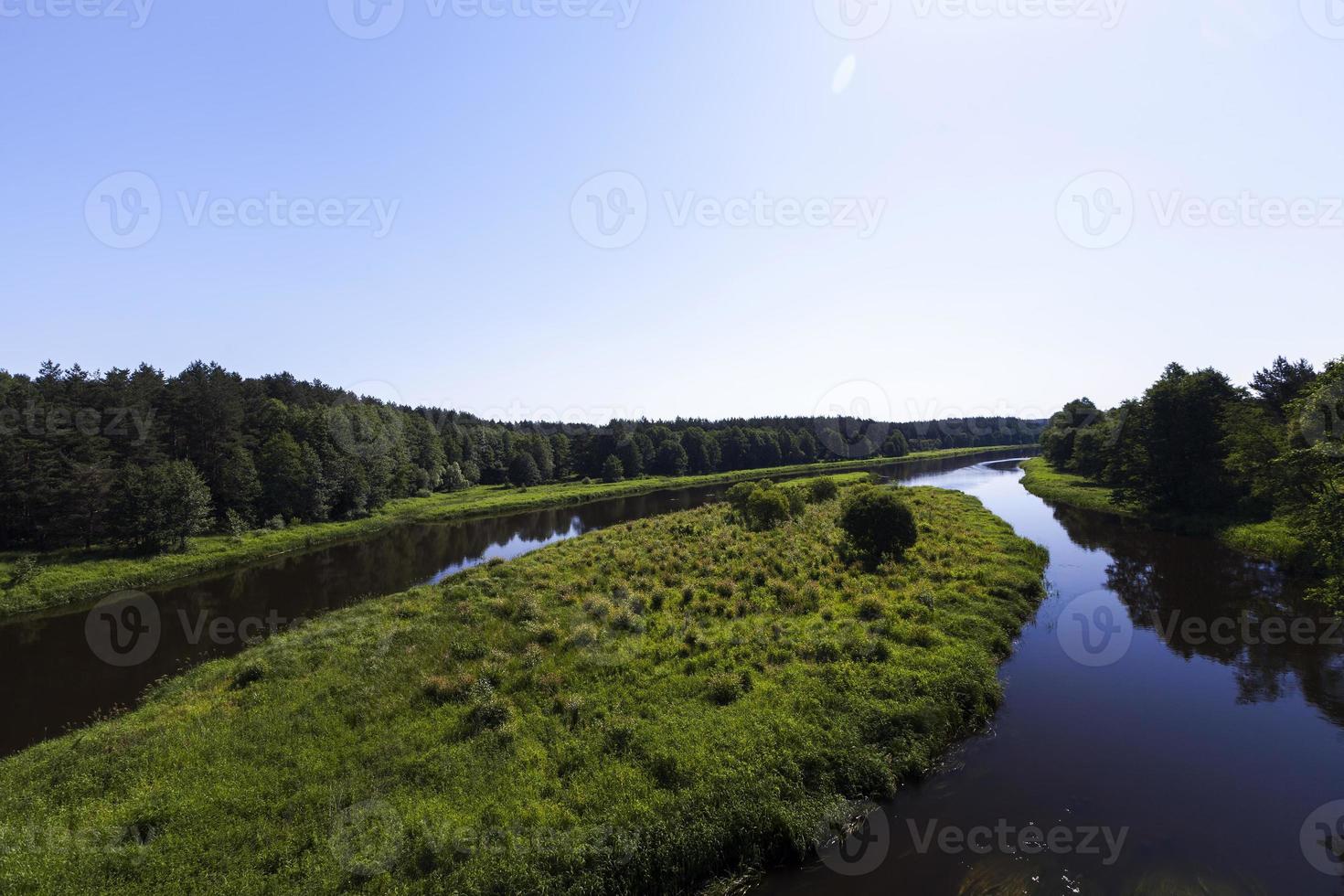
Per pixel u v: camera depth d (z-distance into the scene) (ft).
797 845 33.47
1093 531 125.80
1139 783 39.63
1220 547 105.29
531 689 49.11
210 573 122.01
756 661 53.11
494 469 314.76
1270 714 48.65
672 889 31.45
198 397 166.50
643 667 52.70
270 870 30.91
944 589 73.87
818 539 102.68
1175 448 131.13
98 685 65.10
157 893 28.99
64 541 125.90
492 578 84.48
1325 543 63.21
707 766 38.04
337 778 38.14
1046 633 66.64
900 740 42.01
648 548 100.53
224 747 42.27
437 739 42.34
